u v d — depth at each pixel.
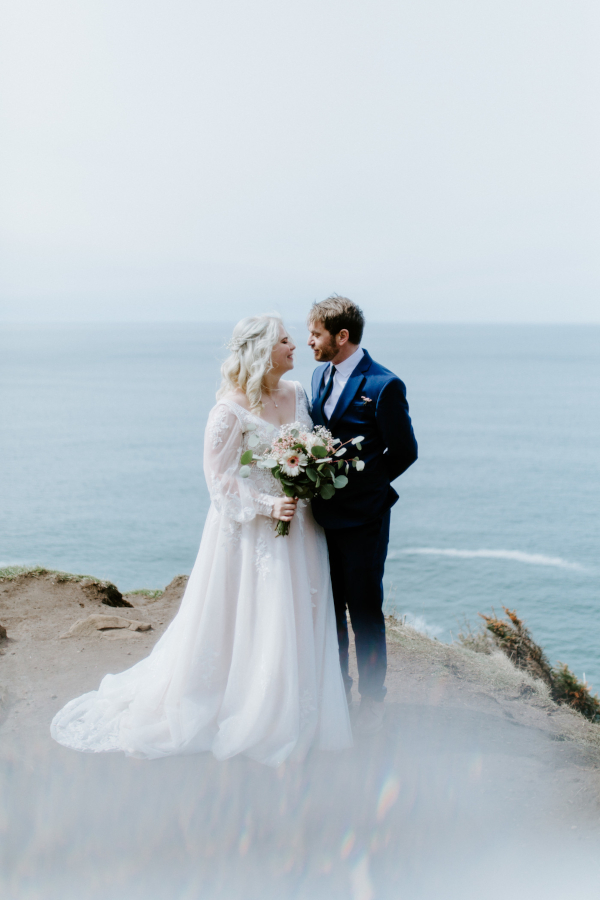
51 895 2.15
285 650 2.95
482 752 3.12
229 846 2.39
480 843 2.42
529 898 2.15
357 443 3.10
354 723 3.33
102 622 4.66
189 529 46.00
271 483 3.09
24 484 60.03
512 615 7.11
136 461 71.56
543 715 3.84
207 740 3.00
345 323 3.12
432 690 3.88
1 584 5.53
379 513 3.21
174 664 3.06
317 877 2.25
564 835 2.46
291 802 2.65
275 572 3.01
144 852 2.36
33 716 3.35
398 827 2.51
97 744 3.04
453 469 68.69
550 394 131.88
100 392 133.00
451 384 146.62
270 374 3.13
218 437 3.02
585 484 62.00
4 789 2.68
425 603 30.98
